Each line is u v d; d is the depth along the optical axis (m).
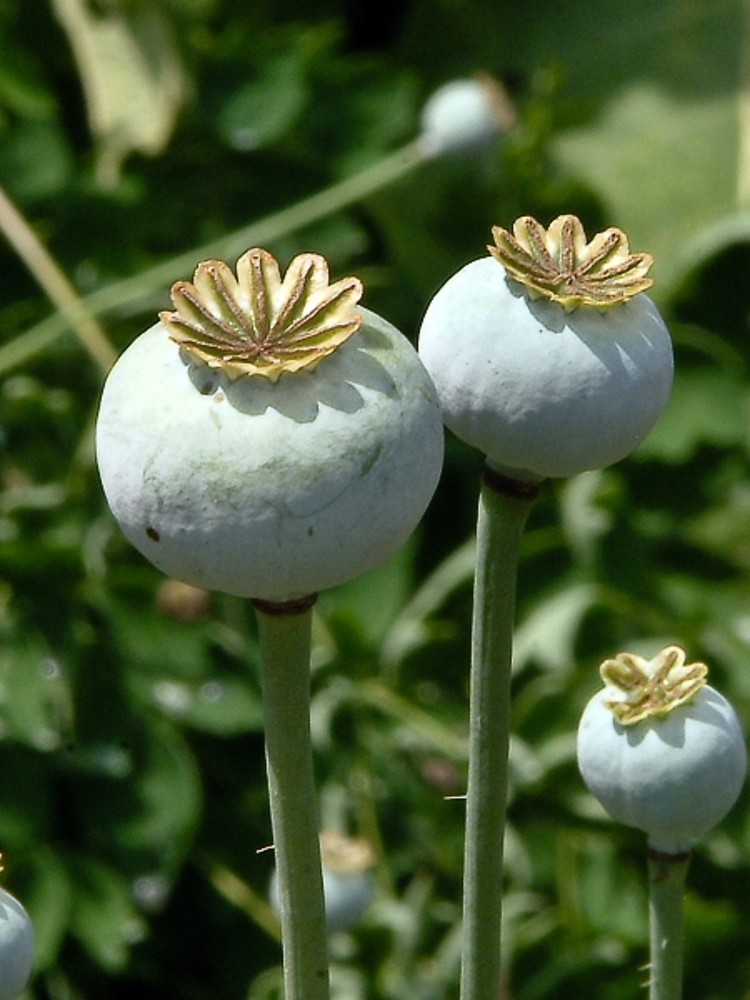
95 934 0.92
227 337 0.43
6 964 0.48
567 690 0.98
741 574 1.14
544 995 0.93
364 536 0.43
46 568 0.96
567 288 0.47
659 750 0.52
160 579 0.98
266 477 0.42
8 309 1.11
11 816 0.94
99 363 1.05
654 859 0.53
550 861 0.97
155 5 1.19
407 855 0.98
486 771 0.49
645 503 1.16
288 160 1.17
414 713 0.99
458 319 0.47
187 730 1.02
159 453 0.43
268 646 0.45
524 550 1.08
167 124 1.17
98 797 0.95
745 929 0.99
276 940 1.00
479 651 0.49
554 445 0.47
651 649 1.03
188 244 1.16
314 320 0.43
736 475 1.15
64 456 1.06
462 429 0.47
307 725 0.45
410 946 0.92
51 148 1.13
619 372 0.46
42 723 0.94
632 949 0.95
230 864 1.00
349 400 0.43
